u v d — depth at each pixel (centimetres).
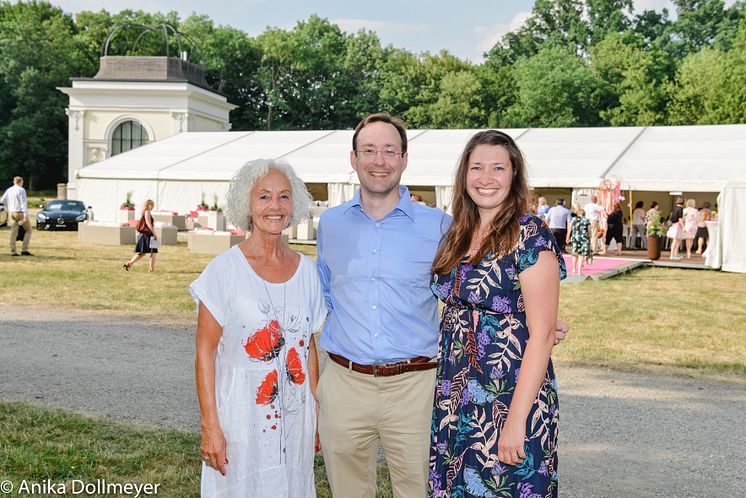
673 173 1972
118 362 675
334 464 304
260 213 266
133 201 2683
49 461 403
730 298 1233
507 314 253
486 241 254
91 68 5803
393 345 287
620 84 5250
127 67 4081
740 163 1970
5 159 5269
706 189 1856
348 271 292
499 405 251
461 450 258
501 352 252
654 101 4953
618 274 1599
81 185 2755
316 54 6344
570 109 5272
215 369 268
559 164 2212
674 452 464
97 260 1548
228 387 263
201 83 4297
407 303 287
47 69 5503
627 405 573
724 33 6638
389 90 6278
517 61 6875
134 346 749
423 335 291
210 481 268
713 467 439
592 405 572
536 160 2281
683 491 400
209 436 259
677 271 1716
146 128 3981
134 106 3966
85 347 736
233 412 261
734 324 970
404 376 289
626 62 5281
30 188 5484
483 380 254
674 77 5169
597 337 860
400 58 6569
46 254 1628
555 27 7469
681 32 6956
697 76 4647
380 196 289
